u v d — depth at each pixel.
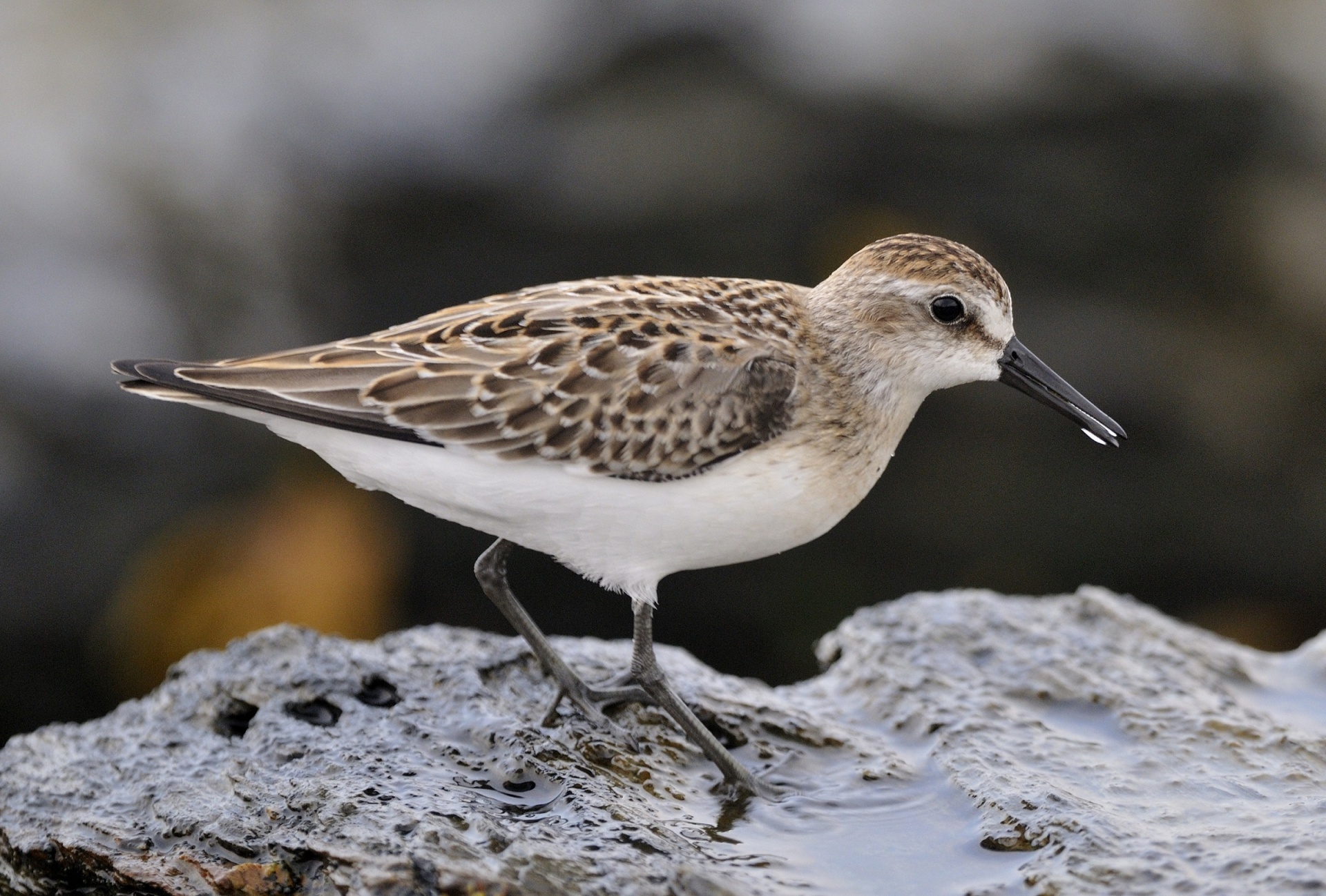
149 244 14.34
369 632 14.45
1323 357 14.49
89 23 15.38
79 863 7.37
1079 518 14.71
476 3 14.99
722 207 14.16
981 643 9.74
